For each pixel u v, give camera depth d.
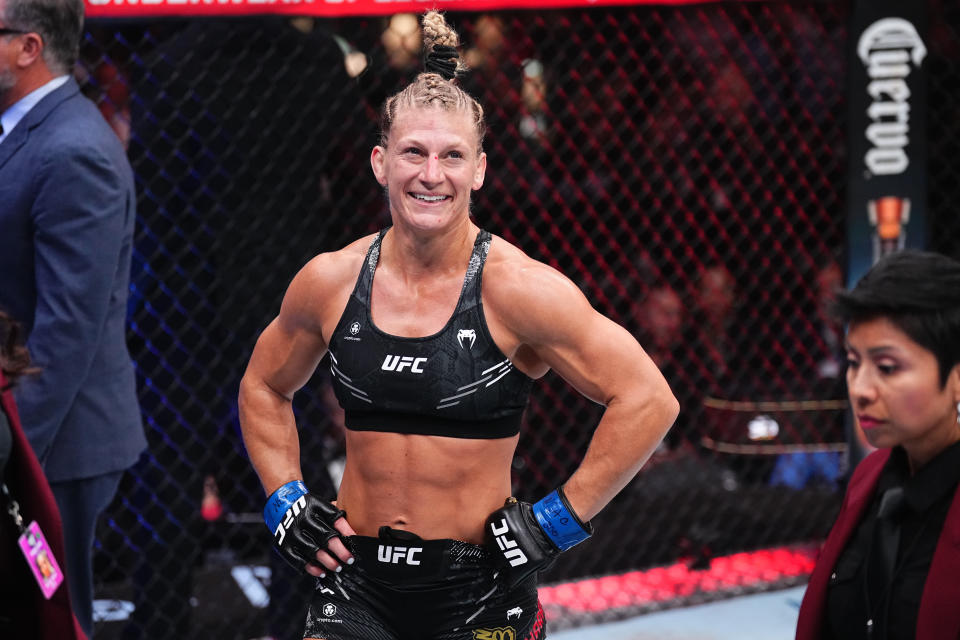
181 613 7.35
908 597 3.05
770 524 9.16
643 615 8.14
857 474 3.47
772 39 9.17
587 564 8.77
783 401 9.00
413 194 3.83
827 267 9.32
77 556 5.85
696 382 9.20
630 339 3.95
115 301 5.87
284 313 4.26
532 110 8.62
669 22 8.88
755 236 9.30
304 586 7.37
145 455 7.40
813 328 9.26
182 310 7.18
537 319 3.86
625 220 8.84
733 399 9.07
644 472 9.35
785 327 9.11
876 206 8.73
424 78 3.97
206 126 7.11
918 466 3.12
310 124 7.35
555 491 4.02
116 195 5.48
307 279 4.13
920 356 2.93
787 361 9.03
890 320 2.94
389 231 4.14
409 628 4.11
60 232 5.31
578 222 8.72
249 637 7.57
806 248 9.48
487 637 4.12
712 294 9.21
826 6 9.05
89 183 5.36
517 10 8.33
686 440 9.29
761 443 8.90
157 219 7.12
